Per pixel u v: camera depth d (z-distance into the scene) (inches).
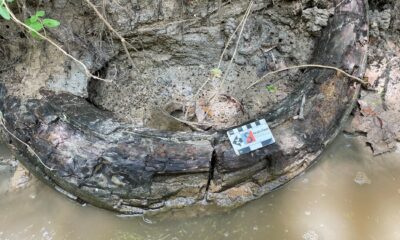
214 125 30.6
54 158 25.7
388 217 26.4
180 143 25.5
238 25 32.9
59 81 29.4
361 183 28.0
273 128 26.5
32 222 26.5
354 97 29.1
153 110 31.8
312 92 27.7
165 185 25.7
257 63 33.6
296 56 32.8
